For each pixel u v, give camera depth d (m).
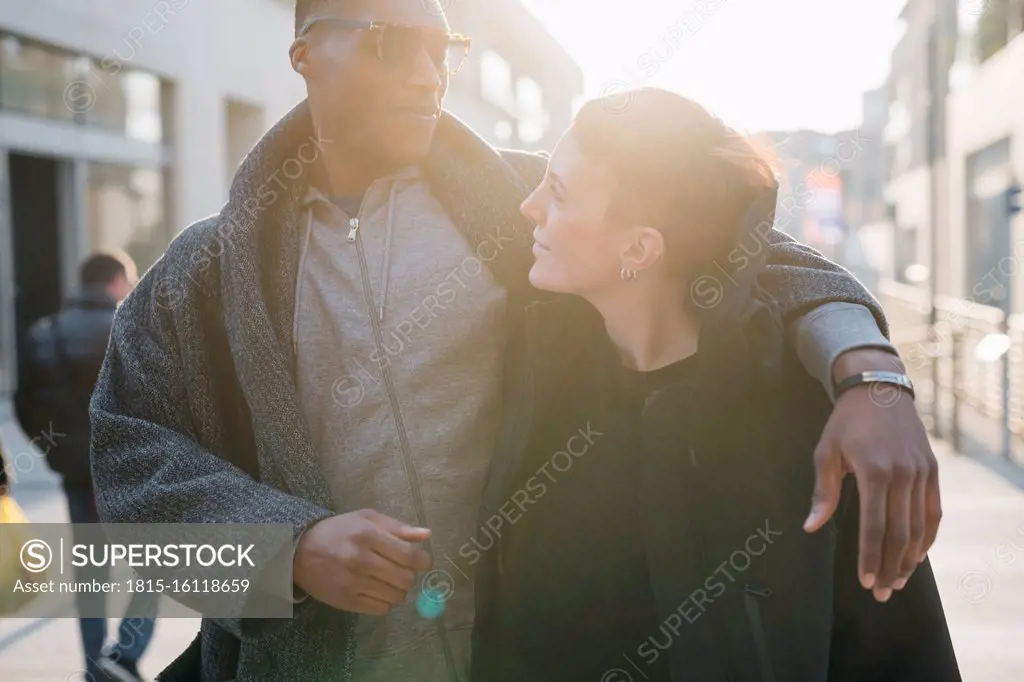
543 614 1.62
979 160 18.55
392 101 1.73
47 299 12.70
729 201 1.45
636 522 1.59
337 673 1.67
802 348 1.45
